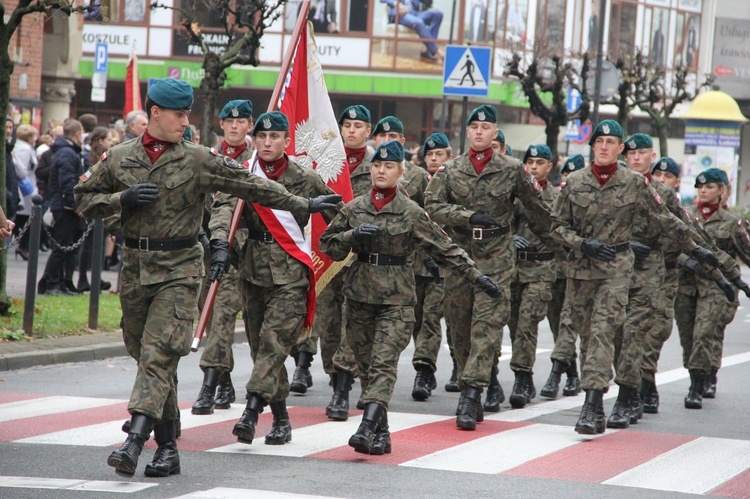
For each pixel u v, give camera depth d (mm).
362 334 11734
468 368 12938
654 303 13820
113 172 9570
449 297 13289
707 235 15719
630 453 11609
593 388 12688
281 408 11445
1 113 18484
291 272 11398
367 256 11547
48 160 26703
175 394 9828
